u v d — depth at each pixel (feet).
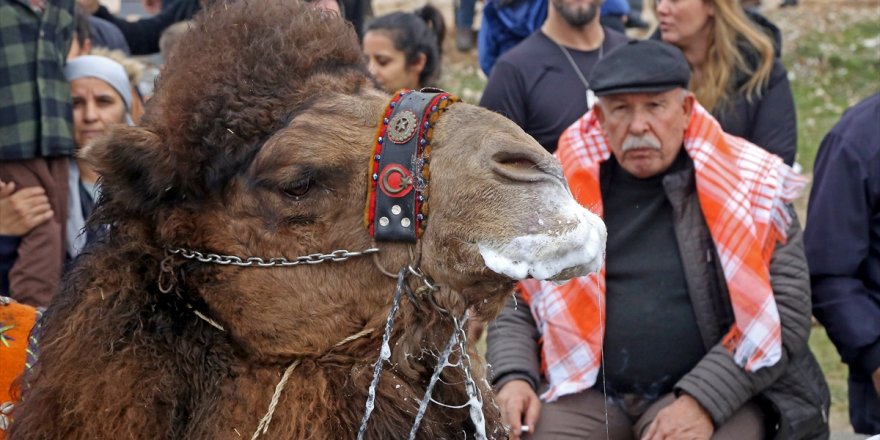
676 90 14.42
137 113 19.86
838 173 15.51
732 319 14.28
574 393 14.57
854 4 52.11
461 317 9.26
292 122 9.29
